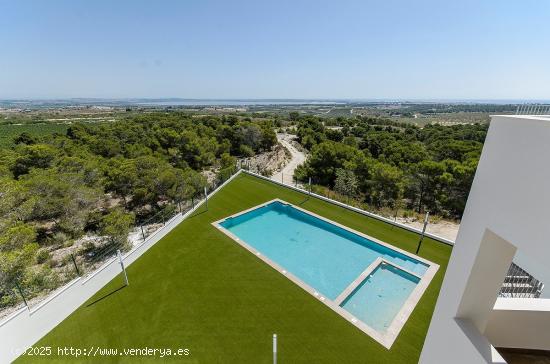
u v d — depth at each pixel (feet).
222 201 63.00
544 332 17.20
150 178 71.61
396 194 76.28
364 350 25.77
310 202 62.59
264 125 178.60
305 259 44.91
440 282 35.12
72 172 76.89
